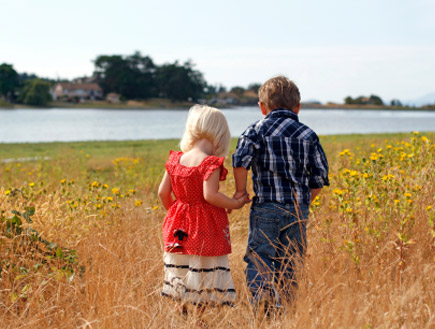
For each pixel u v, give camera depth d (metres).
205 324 2.97
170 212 3.12
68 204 4.59
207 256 2.99
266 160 3.17
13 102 170.62
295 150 3.16
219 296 3.01
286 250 3.13
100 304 2.89
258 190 3.23
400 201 3.67
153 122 73.75
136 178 8.93
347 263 3.18
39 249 3.54
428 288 2.78
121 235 4.10
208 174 2.95
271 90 3.30
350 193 4.00
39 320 2.79
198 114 3.15
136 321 2.84
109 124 65.62
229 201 3.00
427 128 61.28
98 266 3.39
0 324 2.81
